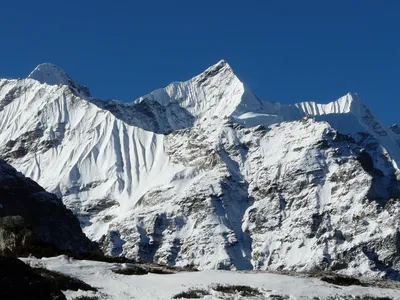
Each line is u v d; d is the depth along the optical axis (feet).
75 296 284.82
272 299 294.66
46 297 247.91
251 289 305.94
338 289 317.83
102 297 286.25
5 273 246.27
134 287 303.48
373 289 324.39
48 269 317.22
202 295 294.05
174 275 329.31
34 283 248.32
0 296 239.30
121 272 330.75
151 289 302.66
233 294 297.94
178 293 296.10
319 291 311.06
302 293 306.14
